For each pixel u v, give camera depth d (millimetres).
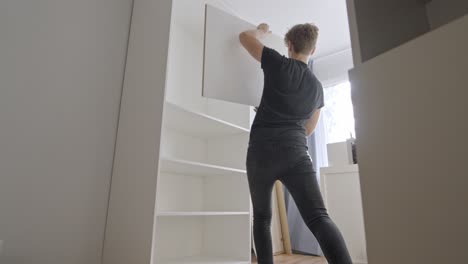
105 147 1565
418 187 505
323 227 939
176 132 2006
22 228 1232
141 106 1540
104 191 1526
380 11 808
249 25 1663
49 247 1301
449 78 478
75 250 1381
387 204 549
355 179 1969
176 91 2014
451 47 479
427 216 489
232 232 1957
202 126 1893
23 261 1219
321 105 1292
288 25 2672
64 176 1390
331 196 2059
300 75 1164
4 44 1258
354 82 649
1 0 1270
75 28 1525
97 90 1576
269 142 1086
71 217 1389
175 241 1870
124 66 1723
